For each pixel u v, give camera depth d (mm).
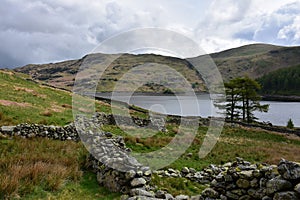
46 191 8281
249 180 7078
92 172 10961
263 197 6473
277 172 6414
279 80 176250
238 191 7301
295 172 5863
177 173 12773
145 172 9172
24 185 8086
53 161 11016
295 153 22125
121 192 8680
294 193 5746
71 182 9484
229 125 39406
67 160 11359
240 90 54219
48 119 21906
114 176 9102
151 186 9109
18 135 16062
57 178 9078
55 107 28797
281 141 32312
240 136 31391
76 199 8109
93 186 9531
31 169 9148
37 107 26359
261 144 26734
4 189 7457
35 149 13125
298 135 38562
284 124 62219
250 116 57344
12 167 9094
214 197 7801
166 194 8445
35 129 16734
